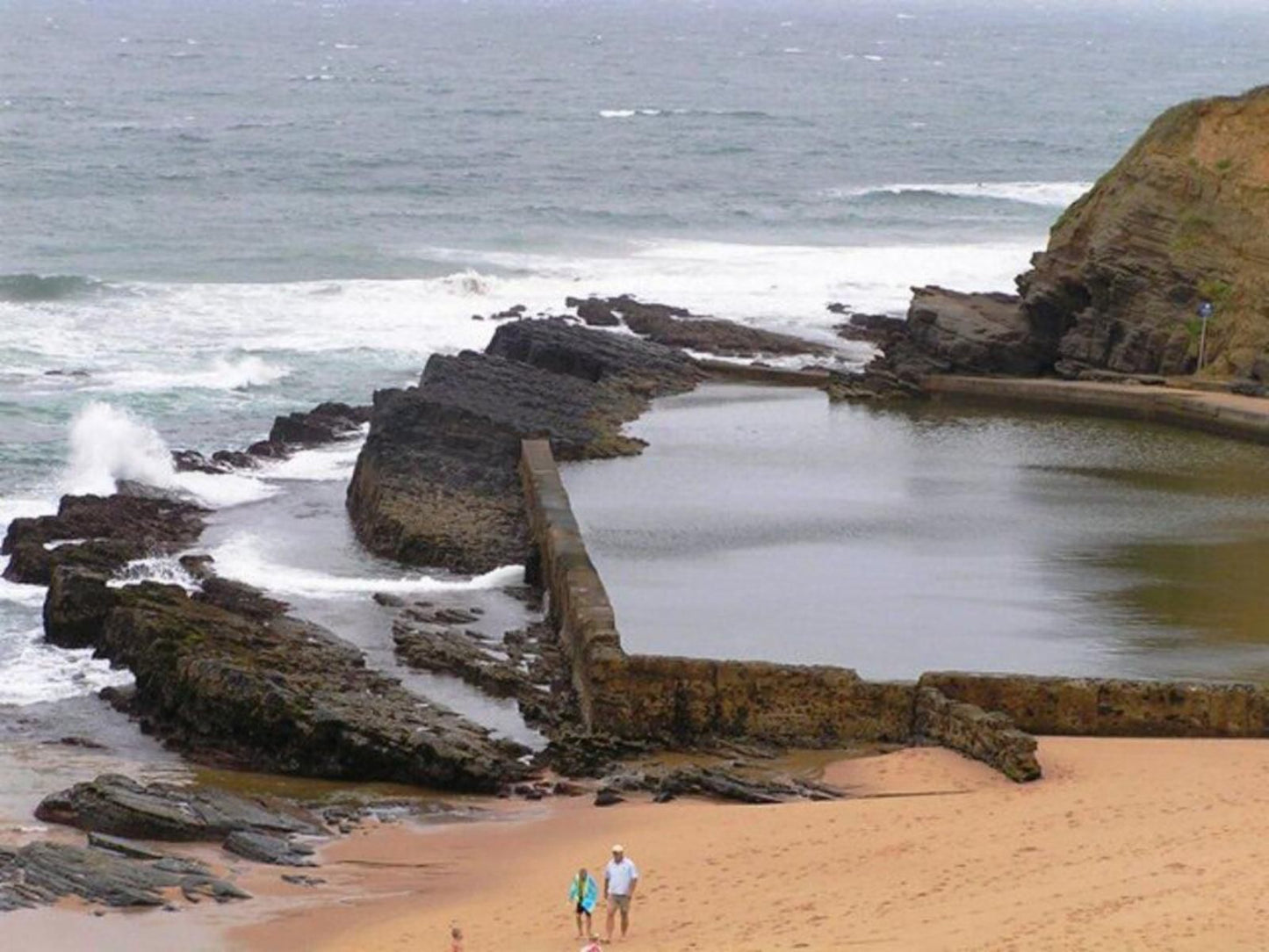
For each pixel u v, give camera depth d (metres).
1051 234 84.31
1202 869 31.19
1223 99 80.44
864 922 30.50
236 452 67.81
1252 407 70.81
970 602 50.00
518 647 48.47
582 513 58.66
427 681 46.59
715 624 47.62
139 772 41.50
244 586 52.25
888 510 59.72
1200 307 76.19
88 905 34.25
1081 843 33.88
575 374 78.06
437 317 90.94
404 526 56.97
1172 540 56.56
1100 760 39.44
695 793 39.72
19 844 37.06
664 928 31.53
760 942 29.91
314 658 46.50
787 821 36.91
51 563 53.62
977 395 77.19
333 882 35.62
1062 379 78.31
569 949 30.69
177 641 45.22
